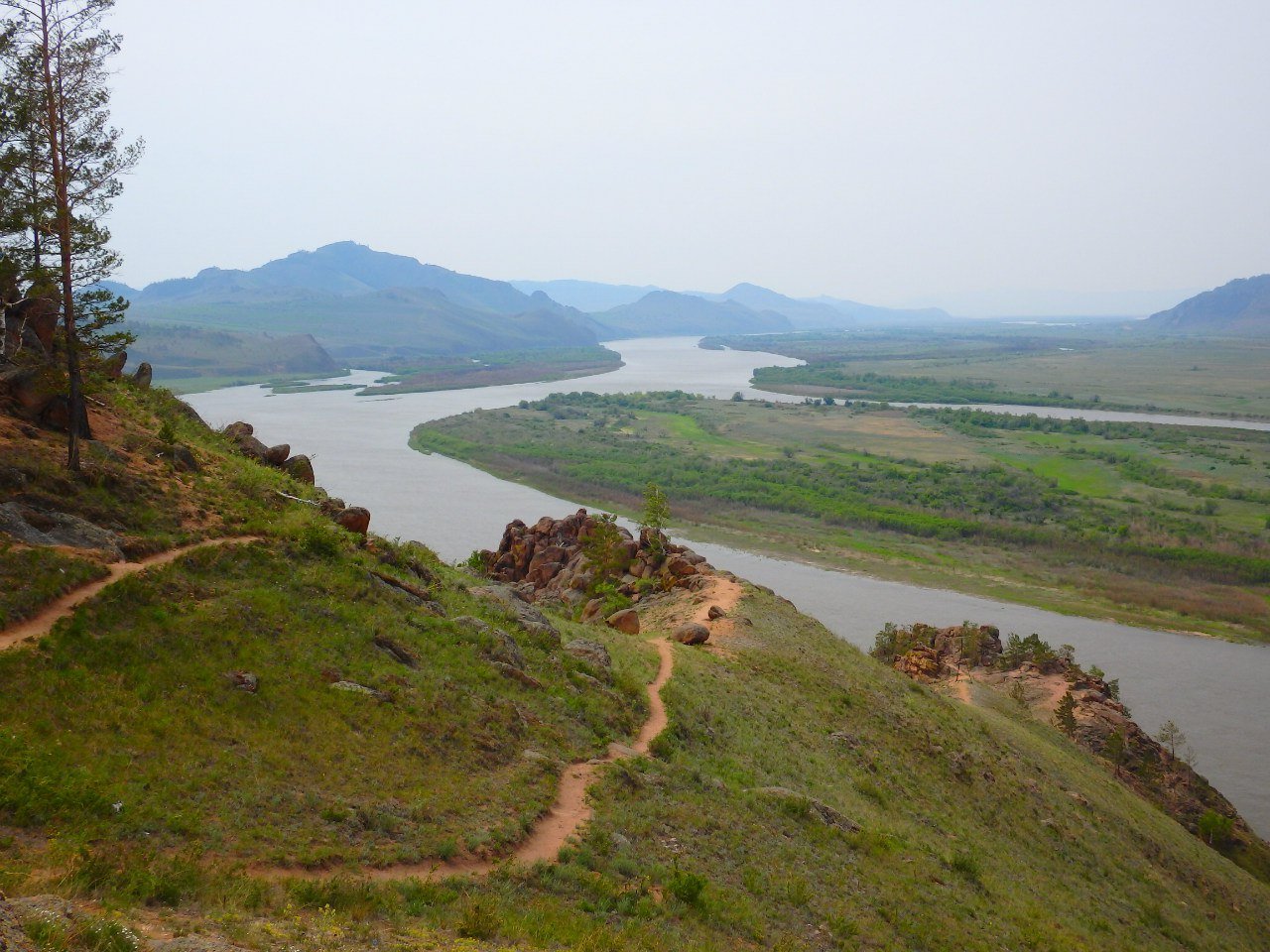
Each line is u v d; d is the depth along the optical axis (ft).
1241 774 278.05
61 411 117.91
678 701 138.31
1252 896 196.34
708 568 274.57
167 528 107.45
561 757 100.89
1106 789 222.28
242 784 69.10
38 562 85.51
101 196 115.34
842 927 83.56
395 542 163.63
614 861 79.15
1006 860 139.13
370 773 79.00
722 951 69.41
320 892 57.36
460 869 69.72
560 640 145.18
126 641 80.94
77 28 111.75
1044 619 418.51
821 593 437.58
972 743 195.93
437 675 104.17
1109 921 133.08
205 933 48.24
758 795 113.09
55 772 60.85
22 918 42.98
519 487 615.98
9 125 107.45
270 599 100.32
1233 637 402.31
